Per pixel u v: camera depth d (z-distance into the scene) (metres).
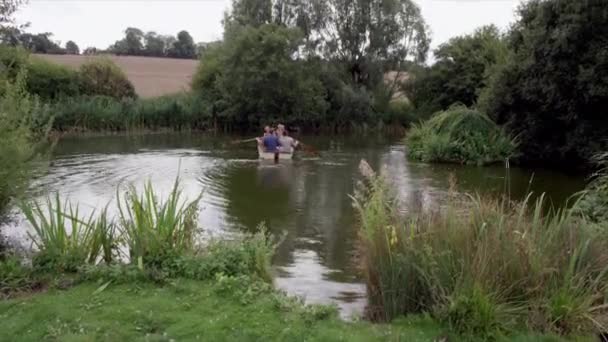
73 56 57.62
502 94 24.58
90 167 19.33
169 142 30.28
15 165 8.55
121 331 5.24
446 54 45.44
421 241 6.18
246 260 7.18
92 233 7.55
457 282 5.52
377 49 48.50
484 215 6.21
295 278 7.90
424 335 5.27
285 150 22.98
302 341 5.12
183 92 45.81
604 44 20.88
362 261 7.15
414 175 19.17
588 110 22.12
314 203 13.58
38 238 8.55
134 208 7.38
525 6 25.52
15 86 8.89
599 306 5.40
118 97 41.72
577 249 5.82
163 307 5.78
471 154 22.81
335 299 6.95
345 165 21.33
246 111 41.53
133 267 6.70
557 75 21.77
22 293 6.27
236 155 23.95
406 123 47.06
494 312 5.31
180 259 6.86
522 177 19.27
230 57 40.94
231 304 5.88
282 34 41.59
